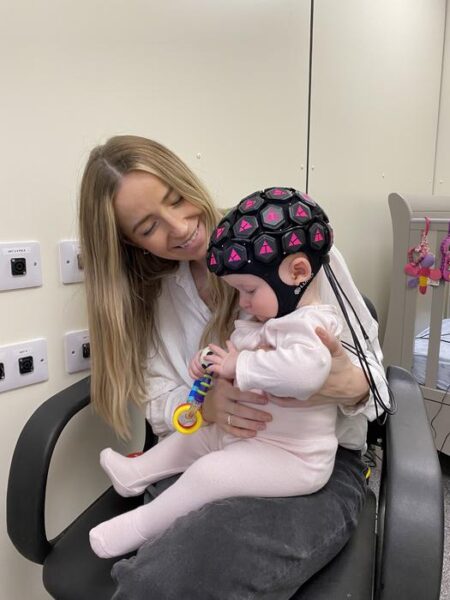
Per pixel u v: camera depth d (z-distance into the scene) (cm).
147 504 71
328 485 72
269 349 67
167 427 88
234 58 125
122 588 56
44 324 95
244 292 69
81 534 75
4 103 84
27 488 70
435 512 56
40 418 75
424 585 52
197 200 81
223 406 74
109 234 80
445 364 161
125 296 89
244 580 56
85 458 107
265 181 142
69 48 91
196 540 58
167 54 109
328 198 170
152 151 78
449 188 247
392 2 190
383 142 198
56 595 66
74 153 95
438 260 156
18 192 88
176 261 94
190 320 93
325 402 70
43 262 93
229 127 127
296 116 150
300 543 61
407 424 70
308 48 150
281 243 63
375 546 70
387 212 207
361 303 81
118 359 87
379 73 188
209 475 67
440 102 239
